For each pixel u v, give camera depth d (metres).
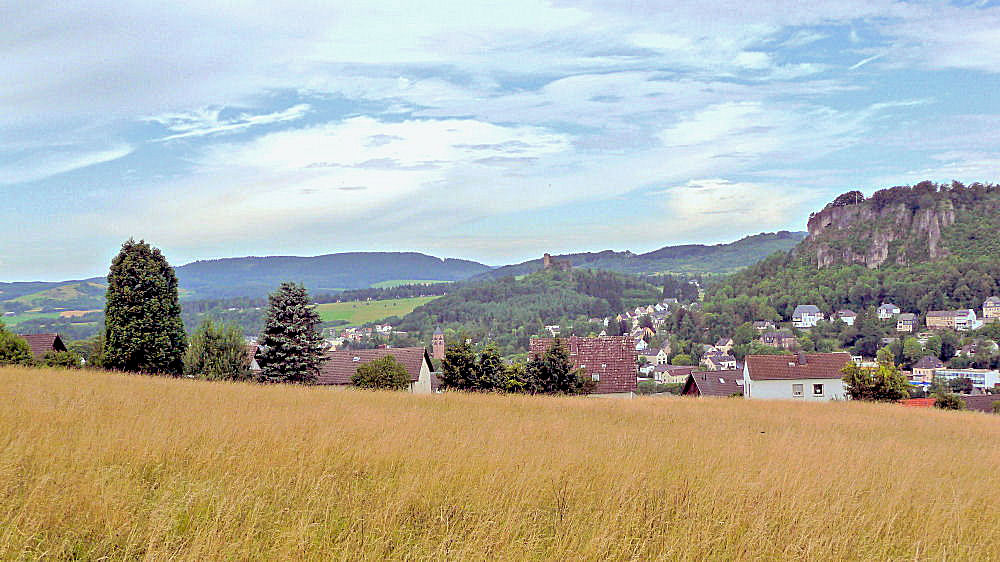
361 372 49.25
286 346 50.84
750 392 64.19
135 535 8.29
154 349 53.38
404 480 11.33
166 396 21.34
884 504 11.91
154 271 54.06
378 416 18.59
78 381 23.89
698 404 34.44
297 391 27.33
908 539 10.38
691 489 12.14
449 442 14.71
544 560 8.73
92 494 9.29
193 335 54.78
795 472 13.70
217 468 11.49
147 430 13.66
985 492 13.54
